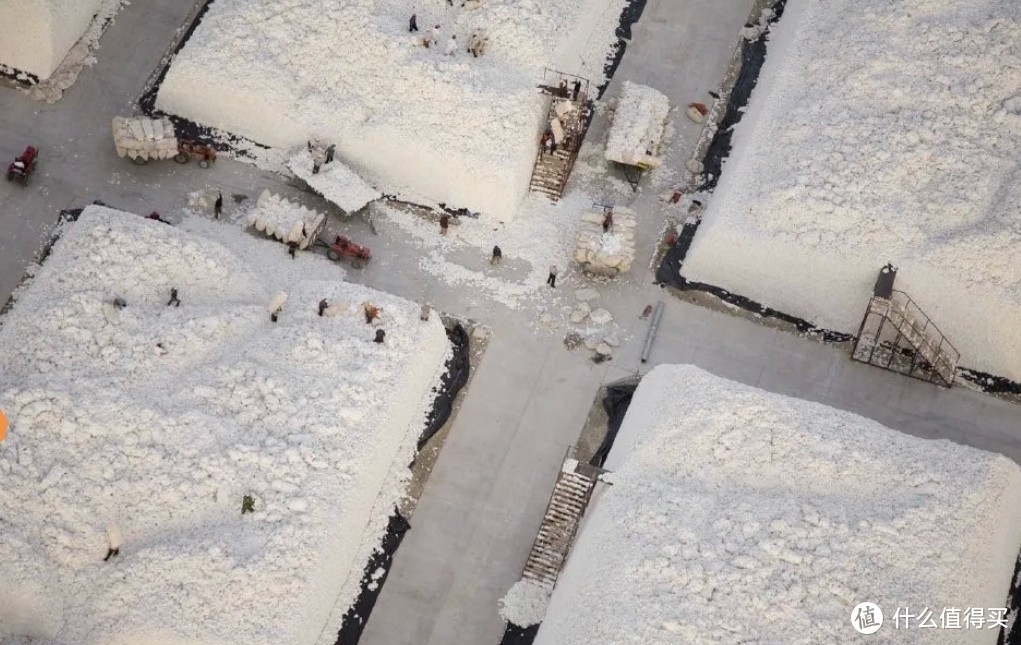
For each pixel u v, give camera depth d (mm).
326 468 54531
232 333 57156
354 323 58000
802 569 52438
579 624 52625
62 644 50750
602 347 60406
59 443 53094
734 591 52031
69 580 51562
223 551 52156
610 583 52750
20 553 51281
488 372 59750
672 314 61562
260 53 63750
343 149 63406
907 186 61375
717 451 55375
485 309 61062
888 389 60438
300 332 57188
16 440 52812
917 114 62562
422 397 58625
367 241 62344
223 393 55281
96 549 52031
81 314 56094
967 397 60375
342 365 56750
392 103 63188
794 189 61219
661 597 52062
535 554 55781
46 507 52125
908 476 54656
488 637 54906
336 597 54688
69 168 62781
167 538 52562
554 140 63188
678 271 62312
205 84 63344
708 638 51219
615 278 62000
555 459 58219
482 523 56844
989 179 61125
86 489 52594
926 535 53250
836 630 51469
